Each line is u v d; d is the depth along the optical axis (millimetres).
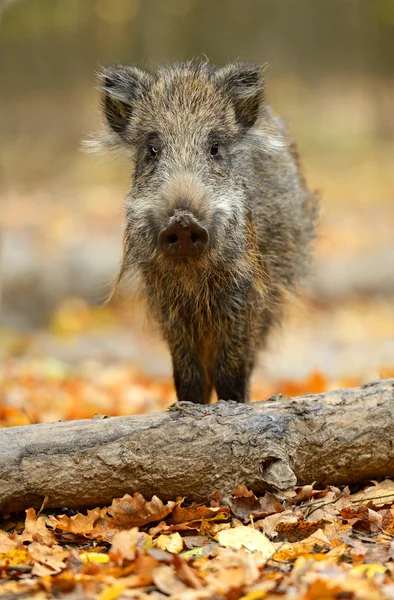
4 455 8266
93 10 62781
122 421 8594
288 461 8680
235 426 8648
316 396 9023
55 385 16703
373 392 9086
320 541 8062
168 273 10297
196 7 63219
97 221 34125
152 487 8539
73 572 7461
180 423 8609
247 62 11195
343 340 22594
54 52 61812
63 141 48531
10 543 7992
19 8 60562
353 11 65500
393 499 8844
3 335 21719
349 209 37719
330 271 27203
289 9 65375
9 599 7031
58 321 23562
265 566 7672
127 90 10883
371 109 55812
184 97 10438
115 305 25734
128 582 7168
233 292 10438
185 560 7523
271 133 11414
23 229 31781
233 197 10164
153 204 9734
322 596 6711
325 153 48438
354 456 8898
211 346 10953
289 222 12055
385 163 46500
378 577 7137
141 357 21125
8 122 51906
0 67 60250
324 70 63438
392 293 26969
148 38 60188
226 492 8641
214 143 10273
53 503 8438
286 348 21781
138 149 10555
